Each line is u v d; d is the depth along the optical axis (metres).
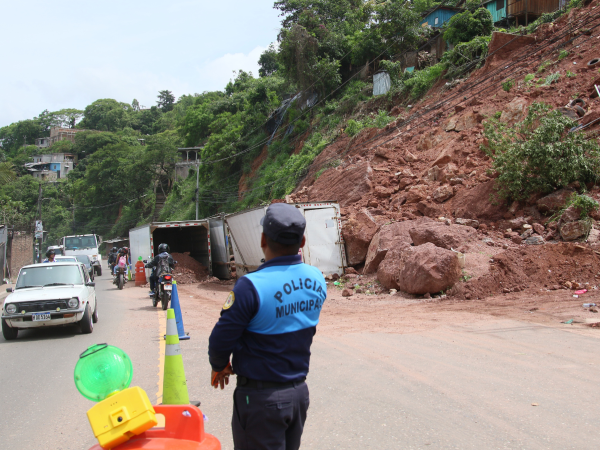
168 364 3.99
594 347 6.47
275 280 2.50
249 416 2.43
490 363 6.00
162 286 12.62
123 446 2.38
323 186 24.66
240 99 64.75
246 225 17.81
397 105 31.12
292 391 2.47
